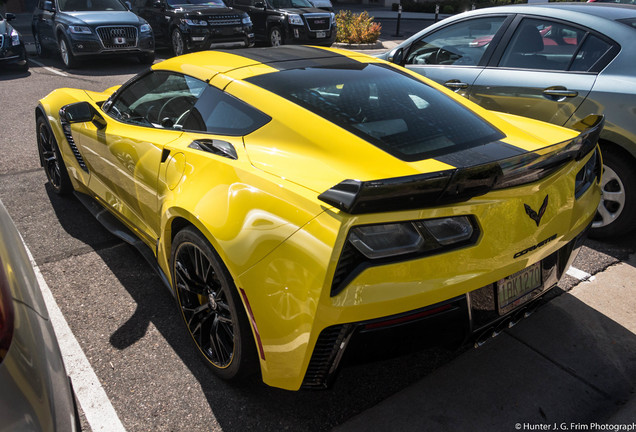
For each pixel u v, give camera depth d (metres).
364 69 2.82
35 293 1.49
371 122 2.27
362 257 1.76
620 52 3.61
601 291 3.16
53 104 4.13
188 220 2.30
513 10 4.29
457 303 1.89
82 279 3.26
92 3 11.45
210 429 2.15
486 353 2.62
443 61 4.71
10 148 5.86
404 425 2.17
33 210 4.26
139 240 3.30
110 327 2.80
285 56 2.96
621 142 3.50
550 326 2.82
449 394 2.34
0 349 1.21
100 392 2.34
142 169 2.83
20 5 22.52
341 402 2.30
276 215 1.92
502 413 2.23
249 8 13.80
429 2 28.75
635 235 3.95
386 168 1.98
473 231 1.88
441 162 2.03
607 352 2.62
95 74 10.38
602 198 3.74
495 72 4.21
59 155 4.18
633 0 6.29
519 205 1.97
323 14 13.23
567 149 2.07
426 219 1.79
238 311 2.08
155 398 2.31
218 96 2.60
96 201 3.96
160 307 2.98
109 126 3.31
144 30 11.09
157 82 3.13
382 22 22.06
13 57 10.40
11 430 1.16
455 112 2.49
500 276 1.97
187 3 12.33
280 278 1.85
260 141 2.30
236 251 1.97
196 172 2.36
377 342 1.83
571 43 3.88
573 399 2.31
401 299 1.76
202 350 2.47
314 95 2.43
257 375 2.47
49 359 1.36
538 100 3.91
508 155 2.15
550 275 2.32
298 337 1.84
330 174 1.99
